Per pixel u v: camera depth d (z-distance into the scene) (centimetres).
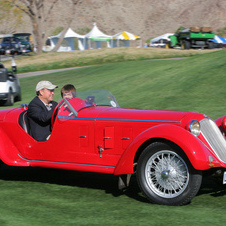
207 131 1350
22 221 1130
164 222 1111
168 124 1295
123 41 18112
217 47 14688
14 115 1642
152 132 1279
